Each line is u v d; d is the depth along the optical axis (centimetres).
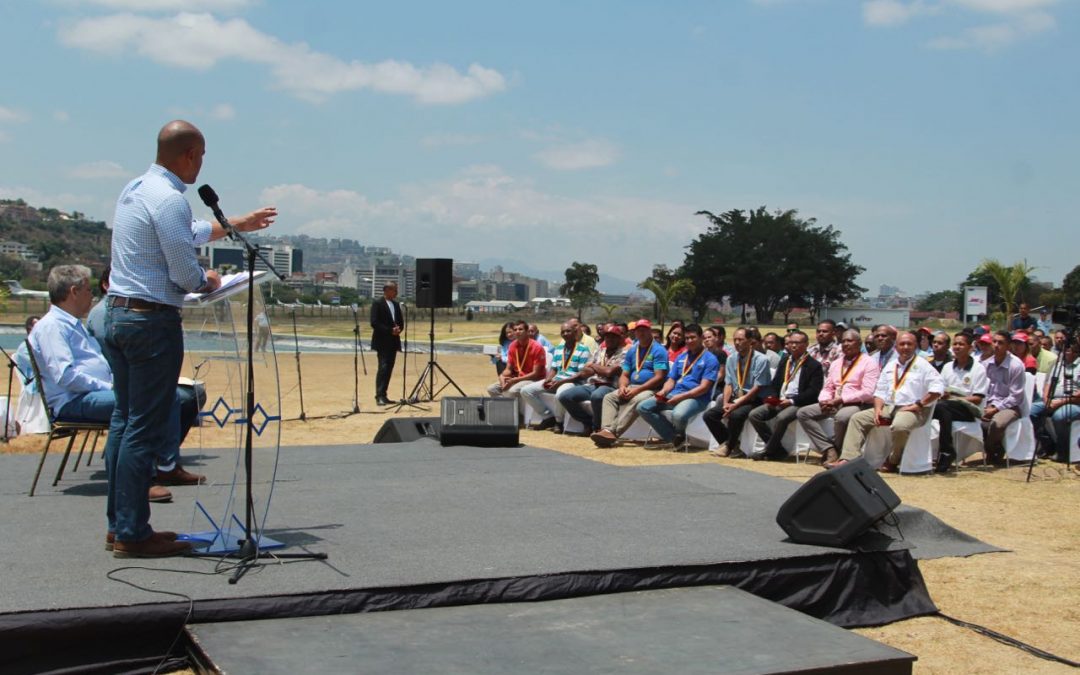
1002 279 2923
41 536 511
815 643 403
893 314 6222
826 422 1030
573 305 7294
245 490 491
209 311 490
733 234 7638
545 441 1195
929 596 542
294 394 1798
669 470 796
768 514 615
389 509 607
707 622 427
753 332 1086
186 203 439
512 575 452
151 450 456
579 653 384
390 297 1592
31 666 375
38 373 636
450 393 1833
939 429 1016
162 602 395
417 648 382
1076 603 553
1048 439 1122
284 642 382
